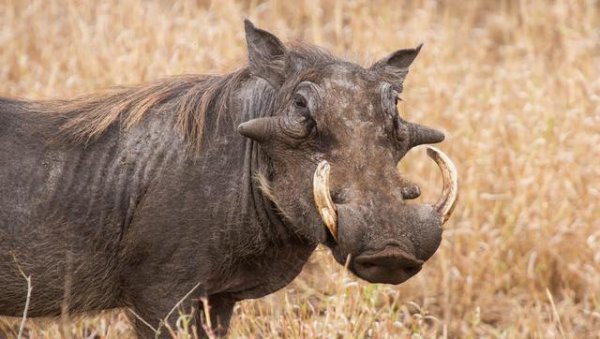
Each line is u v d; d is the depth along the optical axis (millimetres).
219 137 20688
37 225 20453
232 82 21109
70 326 22344
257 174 20359
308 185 19297
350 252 18078
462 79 38719
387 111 19469
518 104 36344
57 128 21016
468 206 31500
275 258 21266
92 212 20578
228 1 40062
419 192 18984
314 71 19906
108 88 22281
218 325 21719
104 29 37250
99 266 20750
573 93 35125
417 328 26734
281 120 19547
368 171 18781
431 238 18375
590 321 28453
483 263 30266
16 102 21547
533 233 30953
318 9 42312
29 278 19859
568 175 32094
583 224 30938
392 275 18281
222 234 20484
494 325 28812
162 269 20516
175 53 33188
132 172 20641
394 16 43156
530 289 30047
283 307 25703
